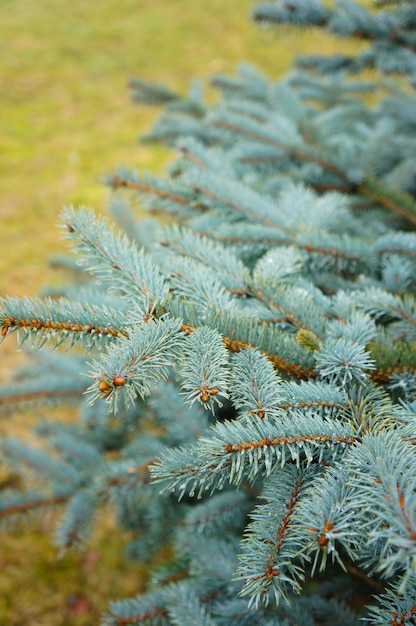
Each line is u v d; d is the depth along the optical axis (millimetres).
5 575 1462
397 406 686
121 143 3311
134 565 1456
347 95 1748
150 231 1175
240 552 900
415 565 536
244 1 4973
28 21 4637
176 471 619
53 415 1868
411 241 909
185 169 1141
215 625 800
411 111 1383
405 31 1202
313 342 720
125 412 1162
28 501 1152
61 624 1359
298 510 606
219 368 633
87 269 710
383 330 794
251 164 1171
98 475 1059
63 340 657
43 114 3572
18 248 2545
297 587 592
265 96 1647
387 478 584
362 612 839
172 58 4234
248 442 618
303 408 661
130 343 633
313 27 1241
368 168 1177
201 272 746
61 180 2992
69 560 1492
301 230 918
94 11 4805
